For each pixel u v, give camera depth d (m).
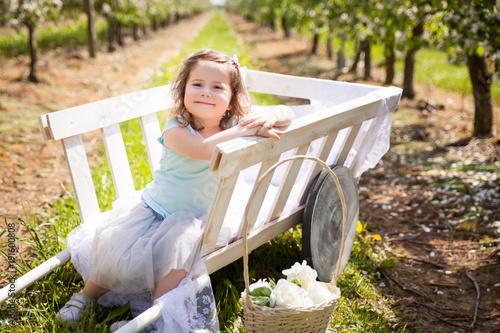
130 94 2.83
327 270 2.79
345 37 10.48
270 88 3.63
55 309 2.45
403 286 3.02
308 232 2.56
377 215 4.10
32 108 6.84
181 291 2.12
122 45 16.28
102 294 2.41
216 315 2.25
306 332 2.01
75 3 14.19
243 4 35.66
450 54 5.72
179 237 2.19
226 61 2.42
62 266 2.65
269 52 16.52
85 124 2.58
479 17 4.29
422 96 8.71
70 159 2.53
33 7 8.20
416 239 3.68
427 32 7.76
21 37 14.29
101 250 2.25
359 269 3.18
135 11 15.52
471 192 4.38
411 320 2.70
